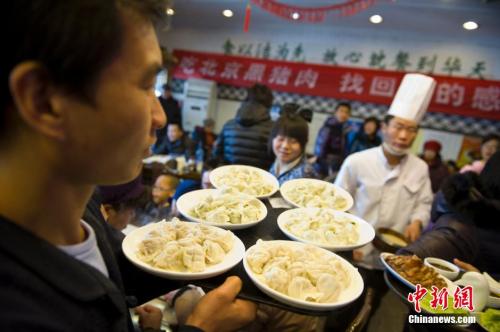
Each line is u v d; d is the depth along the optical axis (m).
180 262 0.75
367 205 2.03
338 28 5.20
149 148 0.53
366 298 0.96
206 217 1.03
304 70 5.50
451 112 4.65
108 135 0.42
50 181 0.44
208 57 6.16
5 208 0.43
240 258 0.82
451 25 4.14
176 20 6.09
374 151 2.08
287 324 0.99
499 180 1.17
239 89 6.18
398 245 1.53
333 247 0.97
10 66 0.35
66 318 0.44
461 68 4.66
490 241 1.17
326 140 4.51
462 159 4.74
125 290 0.77
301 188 1.46
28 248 0.42
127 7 0.39
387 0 3.67
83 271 0.49
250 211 1.08
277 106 5.82
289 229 1.08
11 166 0.42
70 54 0.35
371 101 5.09
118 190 1.23
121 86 0.41
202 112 6.23
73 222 0.51
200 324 0.60
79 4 0.35
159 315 1.02
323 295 0.72
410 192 2.00
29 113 0.37
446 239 1.18
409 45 4.88
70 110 0.39
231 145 2.58
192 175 3.04
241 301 0.69
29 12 0.34
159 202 1.81
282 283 0.73
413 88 1.90
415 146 5.01
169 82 6.09
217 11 5.11
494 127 4.54
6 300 0.38
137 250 0.78
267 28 5.70
